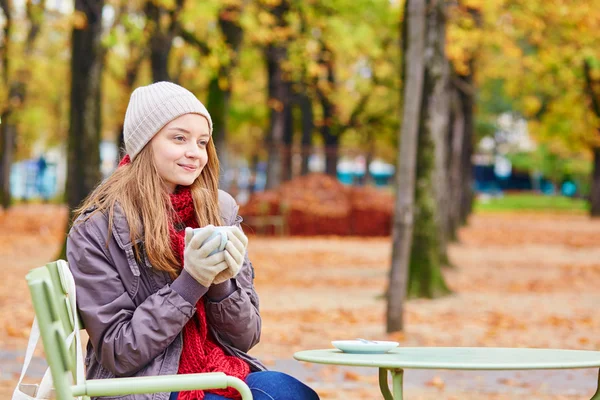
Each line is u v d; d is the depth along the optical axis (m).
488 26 20.78
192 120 3.48
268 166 35.59
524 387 8.03
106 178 3.52
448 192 28.50
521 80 27.69
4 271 17.78
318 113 42.19
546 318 12.77
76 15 17.77
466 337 10.88
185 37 22.33
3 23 29.36
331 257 24.03
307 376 8.41
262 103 39.75
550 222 45.88
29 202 61.88
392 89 37.06
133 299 3.37
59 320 2.83
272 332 11.17
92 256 3.34
